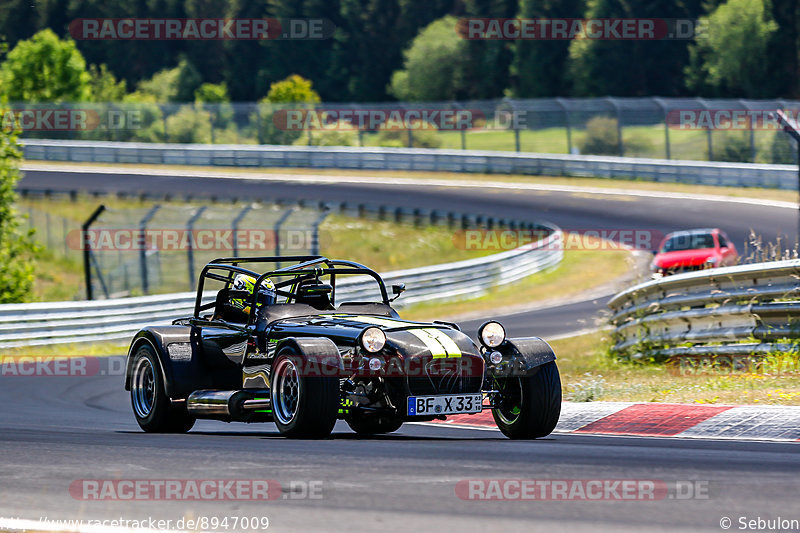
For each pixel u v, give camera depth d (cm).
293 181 18288
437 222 14375
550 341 7400
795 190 14575
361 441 2777
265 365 3136
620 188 16175
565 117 19312
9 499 1866
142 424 3456
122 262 11400
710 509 1722
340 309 3300
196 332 3462
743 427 2927
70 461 2366
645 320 5400
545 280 11450
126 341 8800
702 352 4816
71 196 16738
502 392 3016
